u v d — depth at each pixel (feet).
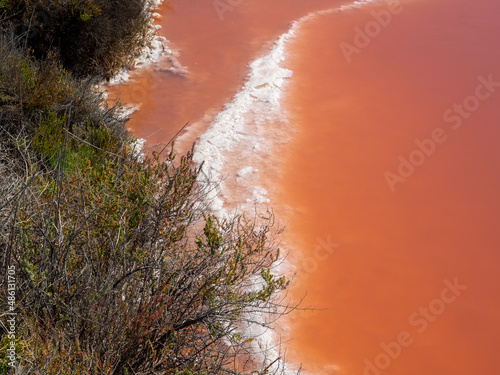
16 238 11.04
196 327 11.29
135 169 13.79
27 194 12.12
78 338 9.79
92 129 19.80
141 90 29.37
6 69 20.04
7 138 17.33
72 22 27.04
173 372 10.43
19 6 26.25
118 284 11.05
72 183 13.00
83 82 23.97
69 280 10.82
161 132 25.45
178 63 32.60
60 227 11.06
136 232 12.41
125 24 30.50
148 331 10.11
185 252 12.44
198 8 41.86
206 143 24.53
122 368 10.27
